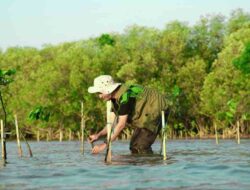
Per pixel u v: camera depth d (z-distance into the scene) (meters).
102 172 10.84
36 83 88.25
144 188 8.44
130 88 13.77
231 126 78.31
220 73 76.94
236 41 78.81
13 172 10.98
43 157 16.59
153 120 17.92
